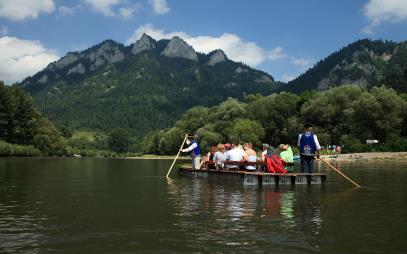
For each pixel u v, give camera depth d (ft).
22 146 266.36
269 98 347.36
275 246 19.71
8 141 272.92
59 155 327.47
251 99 380.58
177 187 47.83
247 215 27.91
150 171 87.45
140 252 18.71
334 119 295.28
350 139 258.16
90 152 440.45
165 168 105.40
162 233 22.33
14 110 272.31
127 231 22.85
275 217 27.14
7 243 20.27
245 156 59.93
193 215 27.89
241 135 295.07
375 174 72.54
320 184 52.21
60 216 27.55
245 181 50.70
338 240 20.90
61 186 48.98
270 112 336.70
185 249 19.16
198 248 19.34
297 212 29.17
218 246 19.69
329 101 296.92
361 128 266.77
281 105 333.42
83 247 19.56
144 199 36.32
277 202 34.35
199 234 22.15
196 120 387.55
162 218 26.73
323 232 22.67
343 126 286.25
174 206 32.01
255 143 297.74
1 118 265.95
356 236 21.76
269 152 55.88
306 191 43.45
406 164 123.75
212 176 60.08
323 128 295.48
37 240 20.88
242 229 23.36
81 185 50.34
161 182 55.11
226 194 40.37
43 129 296.71
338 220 26.17
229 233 22.36
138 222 25.39
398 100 260.83
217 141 315.99
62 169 93.15
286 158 62.34
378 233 22.45
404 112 260.01
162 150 419.33
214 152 71.05
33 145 288.10
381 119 261.03
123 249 19.20
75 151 419.13
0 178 61.62
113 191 43.16
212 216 27.50
